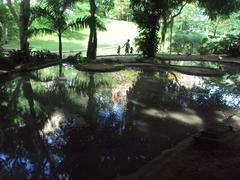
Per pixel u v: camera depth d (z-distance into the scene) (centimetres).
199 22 3550
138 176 496
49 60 1602
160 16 2075
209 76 1467
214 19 2747
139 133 705
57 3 1595
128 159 579
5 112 823
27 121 761
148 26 2027
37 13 1582
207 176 465
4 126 725
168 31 3142
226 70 1675
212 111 889
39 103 912
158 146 638
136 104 932
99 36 3144
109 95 1030
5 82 1164
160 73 1487
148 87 1173
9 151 598
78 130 712
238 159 516
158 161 538
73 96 1000
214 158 523
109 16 3797
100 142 650
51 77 1285
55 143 639
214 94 1099
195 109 904
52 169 534
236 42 2483
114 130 718
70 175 517
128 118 803
